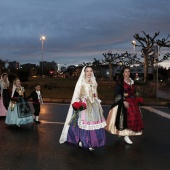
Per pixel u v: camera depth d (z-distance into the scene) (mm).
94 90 6445
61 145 6977
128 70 7117
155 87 19203
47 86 27703
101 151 6543
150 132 8602
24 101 9203
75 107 6078
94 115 6242
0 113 10977
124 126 6875
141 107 14516
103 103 16094
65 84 34344
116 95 7062
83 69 6469
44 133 8250
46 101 16703
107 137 7863
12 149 6637
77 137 6320
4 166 5500
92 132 6230
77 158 6016
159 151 6629
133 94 7113
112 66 49000
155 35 30750
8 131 8500
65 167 5477
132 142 7387
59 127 9102
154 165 5668
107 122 7246
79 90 6344
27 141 7348
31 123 9750
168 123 10062
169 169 5461
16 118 8969
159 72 59344
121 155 6277
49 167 5465
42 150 6559
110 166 5566
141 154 6379
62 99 16719
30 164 5621
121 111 6938
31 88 26672
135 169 5430
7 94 11047
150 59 34781
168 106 15234
